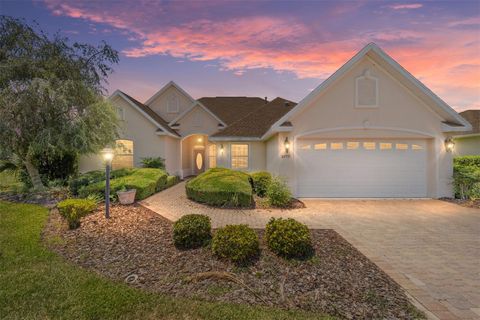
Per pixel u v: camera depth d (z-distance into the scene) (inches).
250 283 152.6
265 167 611.2
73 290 143.9
